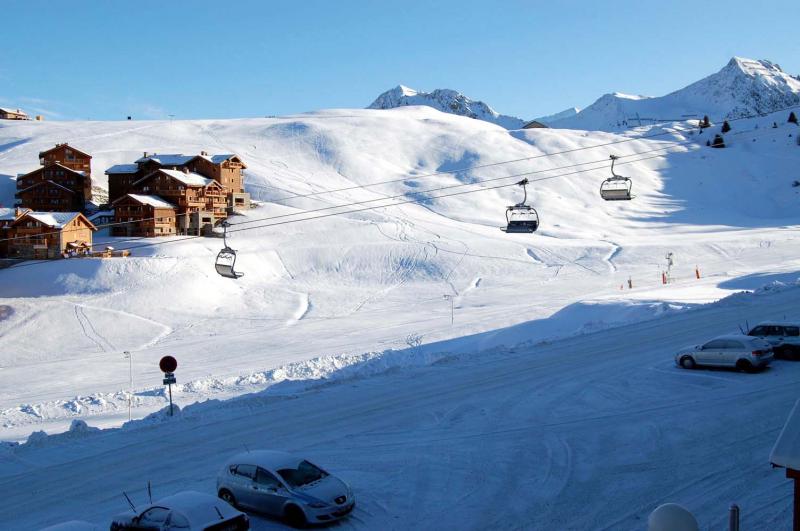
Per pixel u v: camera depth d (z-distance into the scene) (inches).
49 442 1074.7
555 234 5265.8
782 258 3927.2
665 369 1316.4
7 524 771.4
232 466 784.9
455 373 1395.2
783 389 1131.3
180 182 4766.2
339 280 4057.6
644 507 744.3
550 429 1017.5
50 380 2176.4
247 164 6850.4
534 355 1518.2
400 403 1194.0
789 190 6850.4
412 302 3449.8
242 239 4581.7
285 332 2837.1
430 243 4562.0
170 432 1102.4
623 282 3545.8
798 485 506.9
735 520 566.9
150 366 2321.6
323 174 6948.8
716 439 932.0
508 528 717.3
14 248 3988.7
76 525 608.1
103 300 3314.5
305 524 721.0
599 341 1614.2
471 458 916.0
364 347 2324.1
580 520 724.7
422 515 754.2
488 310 2960.1
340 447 981.8
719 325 1675.7
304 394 1296.8
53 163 5315.0
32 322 3004.4
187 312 3299.7
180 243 4375.0
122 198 4616.1
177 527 613.0
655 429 987.9
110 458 987.3
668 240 4803.2
